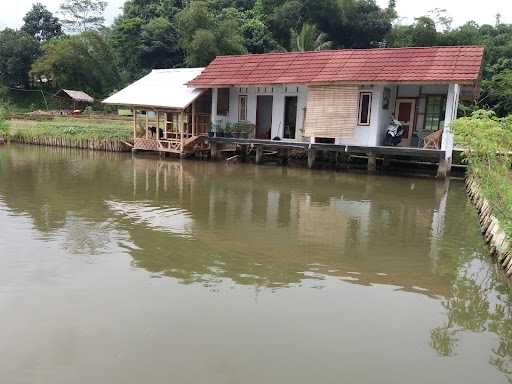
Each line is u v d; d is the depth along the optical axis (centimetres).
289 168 1953
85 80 5066
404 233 941
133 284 624
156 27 4881
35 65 4853
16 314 531
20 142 2964
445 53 1769
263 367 437
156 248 786
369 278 678
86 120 3638
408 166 1980
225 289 618
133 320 522
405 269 724
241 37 4522
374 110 1839
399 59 1828
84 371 426
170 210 1088
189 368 432
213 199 1242
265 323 524
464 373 439
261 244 832
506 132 1106
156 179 1579
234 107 2283
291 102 2155
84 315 532
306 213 1102
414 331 519
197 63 4306
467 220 1065
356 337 500
